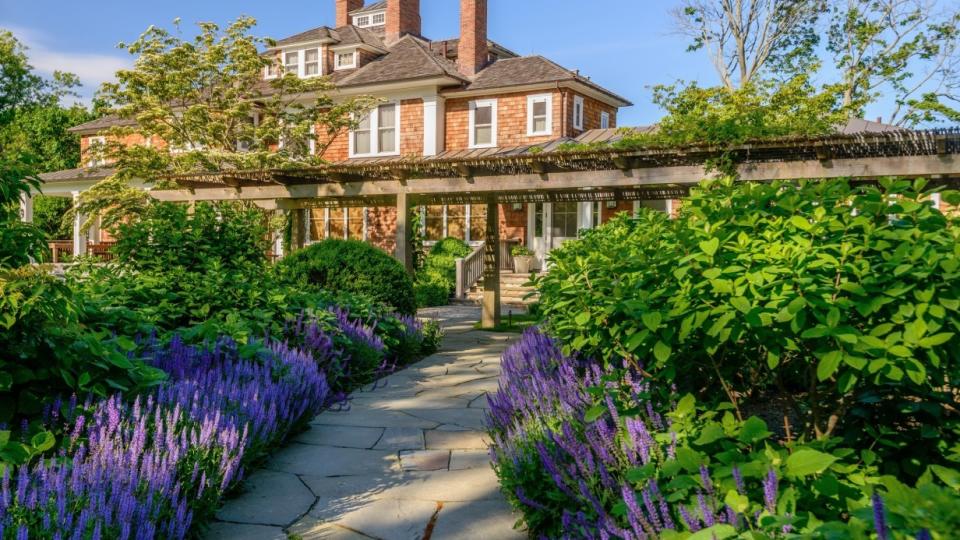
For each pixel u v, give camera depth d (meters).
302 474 4.42
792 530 1.98
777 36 27.70
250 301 7.11
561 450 3.44
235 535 3.47
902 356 2.43
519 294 19.16
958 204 2.96
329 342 6.92
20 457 3.09
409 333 9.41
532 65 23.14
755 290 2.66
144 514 2.83
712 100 20.05
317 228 25.19
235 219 8.54
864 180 8.96
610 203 20.36
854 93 27.19
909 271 2.52
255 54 20.97
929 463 2.84
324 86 21.88
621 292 2.95
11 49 40.88
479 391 7.03
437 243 21.89
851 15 26.67
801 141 8.30
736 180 8.83
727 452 2.33
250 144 22.28
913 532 1.63
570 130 22.45
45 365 3.79
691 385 3.40
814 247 2.72
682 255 2.97
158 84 20.00
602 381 3.37
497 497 4.01
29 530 2.58
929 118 25.80
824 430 3.26
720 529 1.95
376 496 4.03
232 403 4.43
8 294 3.28
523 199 14.22
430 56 23.98
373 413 6.07
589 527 2.80
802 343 2.80
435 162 11.14
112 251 7.54
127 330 5.42
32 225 3.99
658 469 2.68
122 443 3.54
